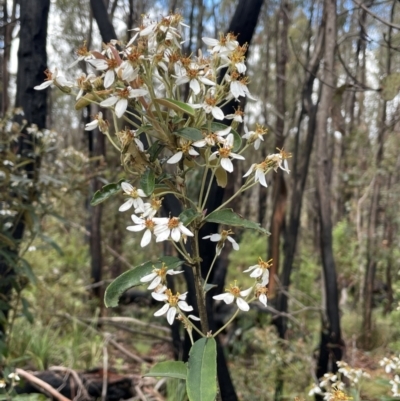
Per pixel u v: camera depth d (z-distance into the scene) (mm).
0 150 2012
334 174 6395
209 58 1005
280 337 2873
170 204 1895
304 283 4941
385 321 4168
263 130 998
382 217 5402
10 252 2195
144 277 914
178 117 929
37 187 2205
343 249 5078
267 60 3789
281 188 2830
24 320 3035
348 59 3971
